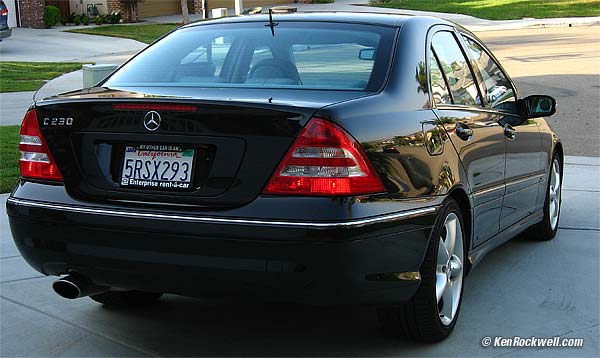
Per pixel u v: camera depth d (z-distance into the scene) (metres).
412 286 4.27
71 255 4.25
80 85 17.83
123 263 4.12
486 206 5.35
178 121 4.09
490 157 5.36
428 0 44.91
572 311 5.29
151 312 5.30
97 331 4.96
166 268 4.03
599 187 9.03
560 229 7.40
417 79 4.71
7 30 26.91
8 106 15.24
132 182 4.19
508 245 6.89
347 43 4.81
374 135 4.10
